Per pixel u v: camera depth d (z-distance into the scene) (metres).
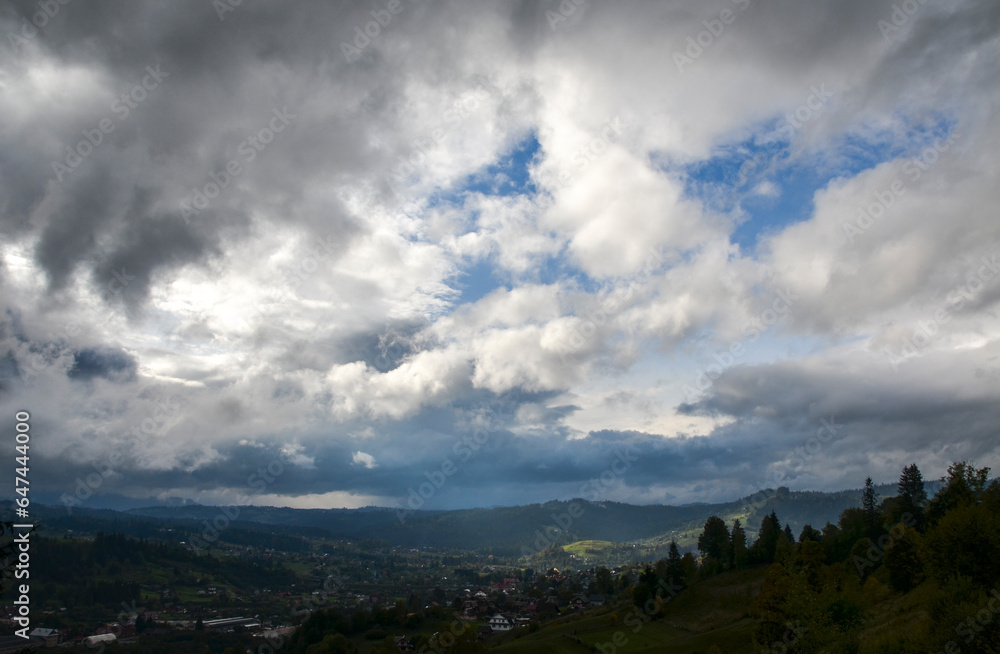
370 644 132.12
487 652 106.81
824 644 58.56
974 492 79.00
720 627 105.56
